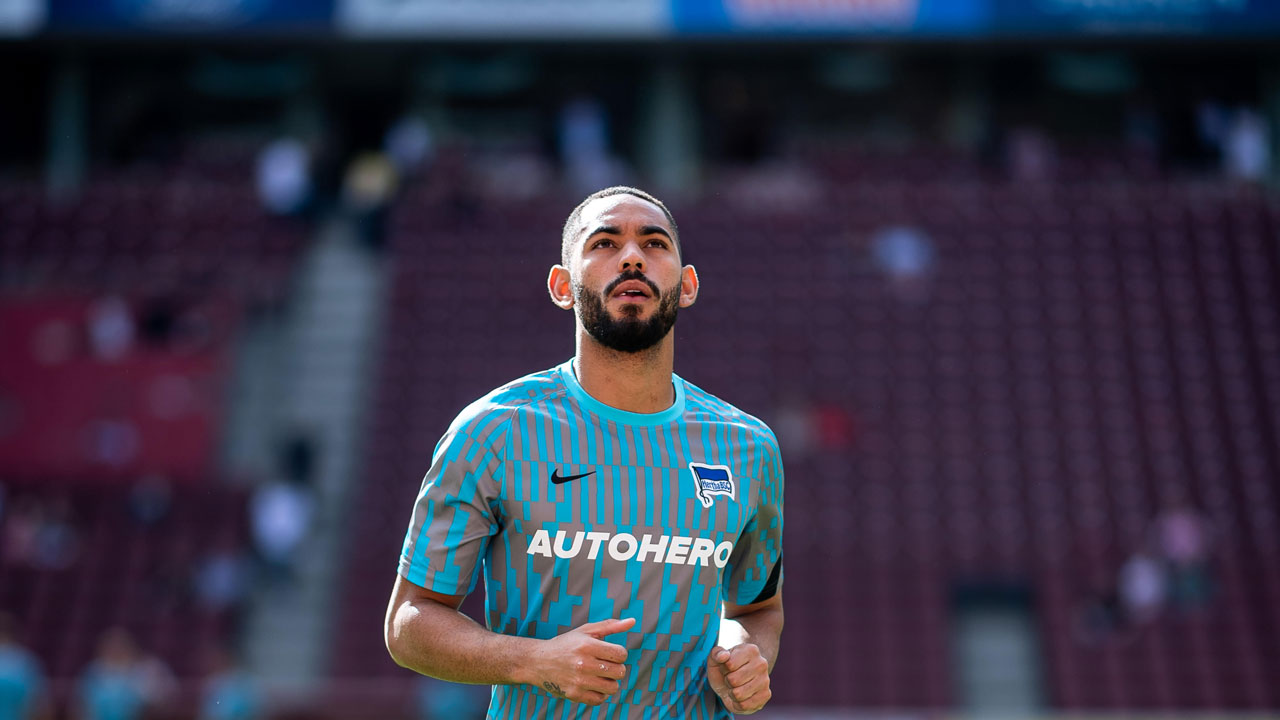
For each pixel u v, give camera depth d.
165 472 57.91
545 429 8.68
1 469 57.81
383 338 64.44
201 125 78.75
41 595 52.47
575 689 7.75
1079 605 52.28
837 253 68.25
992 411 60.88
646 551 8.57
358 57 75.38
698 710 8.82
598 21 70.25
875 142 78.38
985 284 66.88
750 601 9.98
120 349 59.91
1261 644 51.72
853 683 50.06
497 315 65.75
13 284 66.81
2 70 76.19
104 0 70.12
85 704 37.44
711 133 78.06
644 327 8.74
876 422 60.41
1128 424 60.56
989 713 50.50
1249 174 74.38
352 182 78.19
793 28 70.25
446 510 8.55
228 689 36.75
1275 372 63.12
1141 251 68.38
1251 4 70.25
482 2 70.62
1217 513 57.12
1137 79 77.88
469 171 73.25
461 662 8.13
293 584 54.22
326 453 60.75
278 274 67.44
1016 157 75.12
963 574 53.69
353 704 37.44
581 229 9.15
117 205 71.50
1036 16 70.19
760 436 9.34
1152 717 49.59
